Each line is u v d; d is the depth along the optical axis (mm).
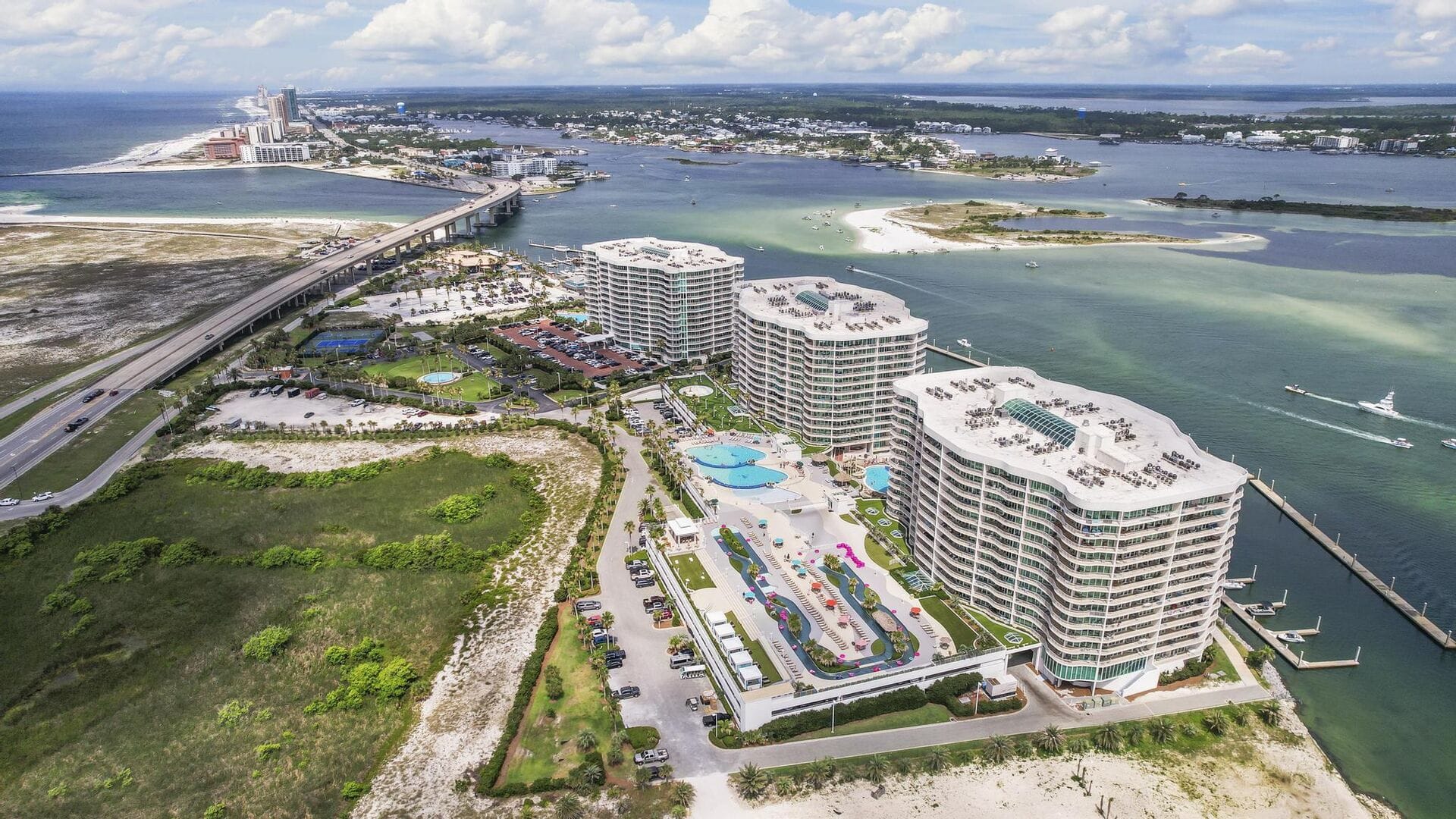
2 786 181875
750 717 193750
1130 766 186250
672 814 172250
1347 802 178750
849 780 180750
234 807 176125
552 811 173500
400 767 186250
